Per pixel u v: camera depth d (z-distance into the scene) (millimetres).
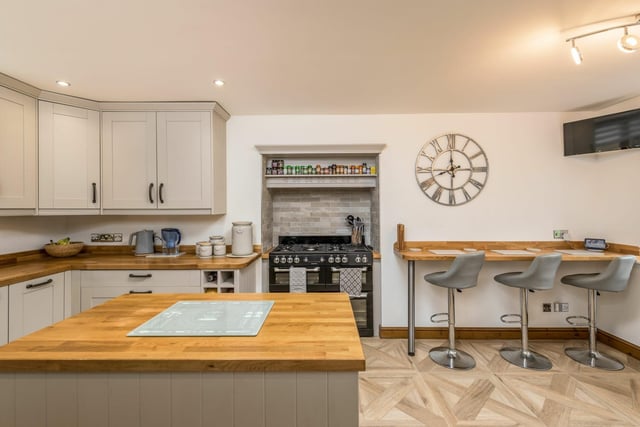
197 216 3117
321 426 922
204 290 2535
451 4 1407
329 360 898
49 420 920
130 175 2691
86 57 1867
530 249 2941
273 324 1170
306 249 3115
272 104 2779
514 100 2709
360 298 2994
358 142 3094
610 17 1507
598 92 2523
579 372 2348
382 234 3074
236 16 1475
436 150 3068
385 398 2047
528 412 1895
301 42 1724
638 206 2617
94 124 2635
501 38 1701
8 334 1968
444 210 3074
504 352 2662
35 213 2369
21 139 2266
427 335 3010
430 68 2068
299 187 3207
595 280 2371
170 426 924
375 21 1532
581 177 2998
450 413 1894
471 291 3025
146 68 2027
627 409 1914
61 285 2361
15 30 1566
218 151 2887
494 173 3055
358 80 2258
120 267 2467
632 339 2586
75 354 917
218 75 2150
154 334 1063
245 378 919
